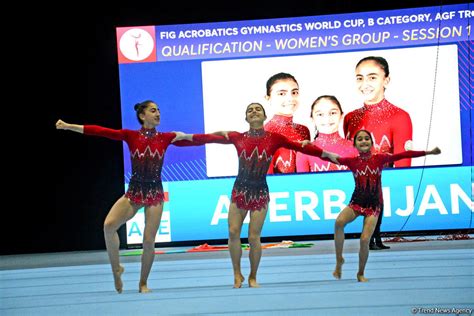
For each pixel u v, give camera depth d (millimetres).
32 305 6375
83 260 11859
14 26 14016
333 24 13359
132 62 13602
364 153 7441
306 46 13383
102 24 13922
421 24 13227
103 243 14344
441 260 8859
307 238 13430
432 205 13219
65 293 7242
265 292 6562
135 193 7078
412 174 13250
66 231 14375
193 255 11719
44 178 14344
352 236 13523
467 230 13180
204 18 13633
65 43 14031
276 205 13461
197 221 13547
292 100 13328
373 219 7320
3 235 14383
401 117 13203
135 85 13594
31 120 14266
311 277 7777
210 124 13508
